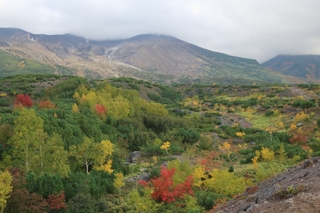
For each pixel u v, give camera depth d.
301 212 8.77
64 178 20.59
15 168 18.53
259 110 71.31
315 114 53.94
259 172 20.69
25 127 24.64
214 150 38.41
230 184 18.73
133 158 34.56
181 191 17.66
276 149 30.39
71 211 15.88
